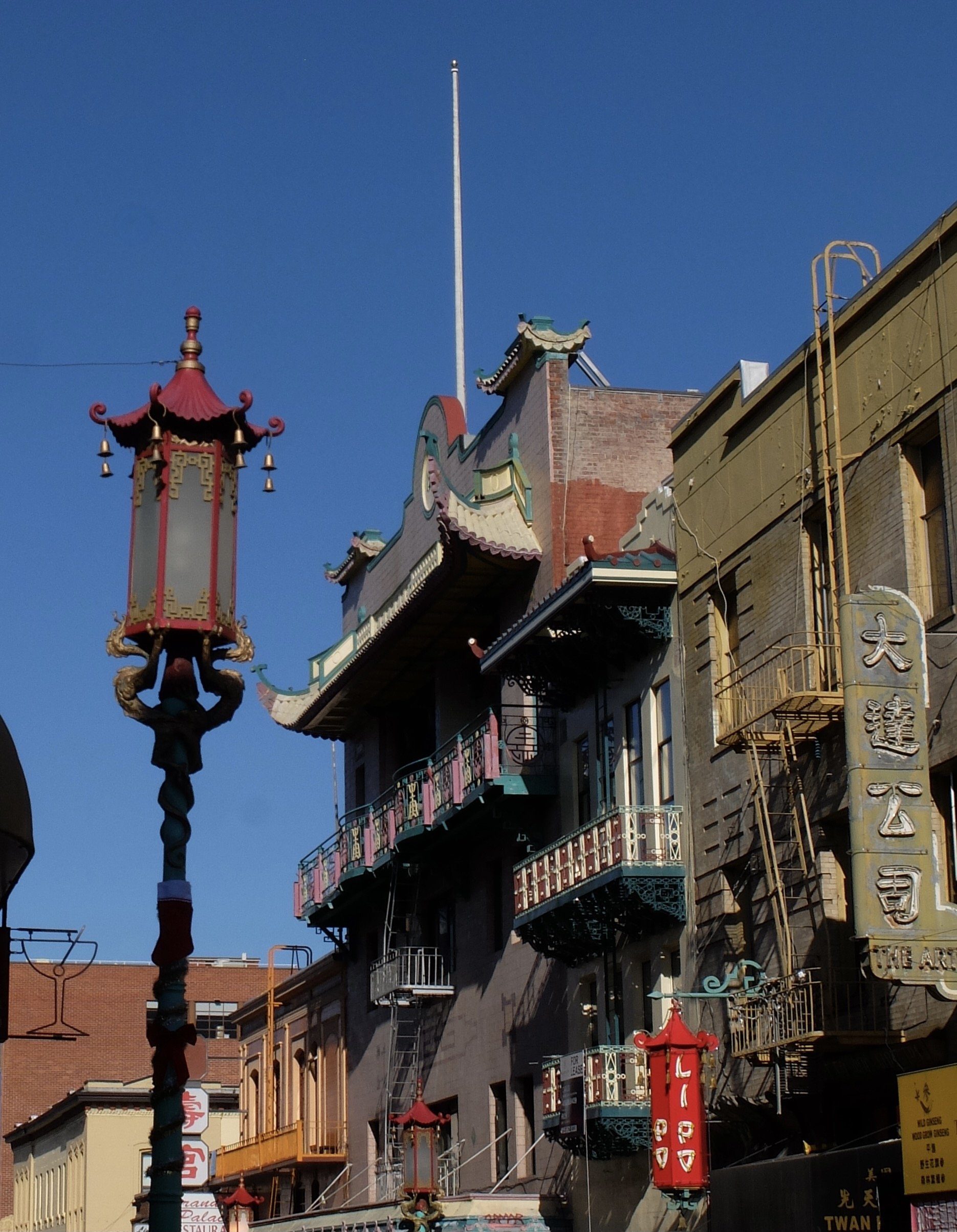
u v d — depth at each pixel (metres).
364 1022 45.12
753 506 26.55
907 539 22.14
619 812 28.45
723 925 26.55
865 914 19.12
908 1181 18.70
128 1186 71.75
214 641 10.80
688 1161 23.95
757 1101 24.27
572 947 31.33
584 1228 30.77
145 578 10.67
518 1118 34.44
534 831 34.16
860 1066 21.84
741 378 27.20
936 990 19.22
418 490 42.78
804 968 23.17
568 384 35.28
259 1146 51.28
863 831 19.38
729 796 26.80
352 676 41.53
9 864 10.62
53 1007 92.75
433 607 36.94
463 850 38.56
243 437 10.89
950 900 20.64
